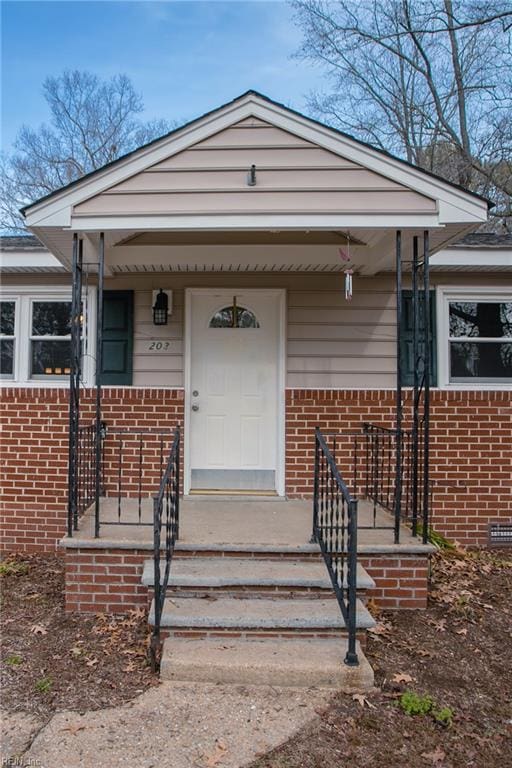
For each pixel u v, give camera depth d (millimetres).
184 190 4207
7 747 2611
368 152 4211
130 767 2479
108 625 3943
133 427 5758
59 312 6219
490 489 5812
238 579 3846
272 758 2555
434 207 4227
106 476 5738
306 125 4219
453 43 13367
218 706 2961
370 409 5793
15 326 6191
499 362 6223
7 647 3631
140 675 3270
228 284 5996
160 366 6008
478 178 13195
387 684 3211
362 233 5020
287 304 6012
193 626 3514
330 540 3799
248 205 4211
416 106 14086
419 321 6070
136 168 4203
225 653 3318
